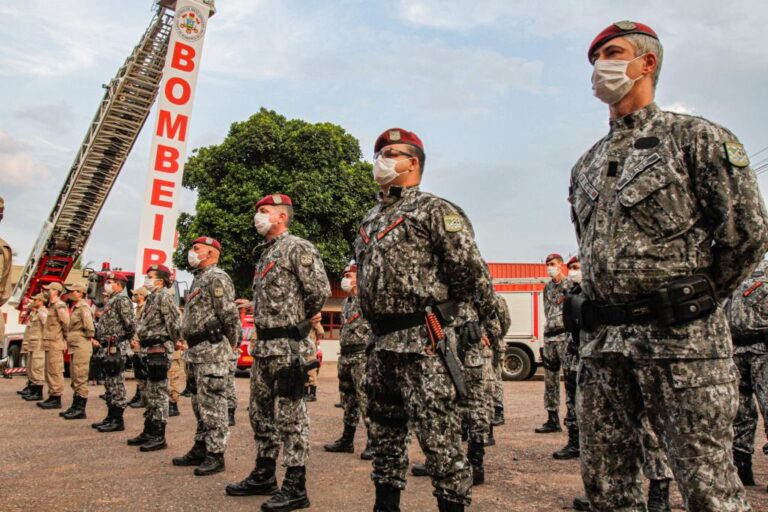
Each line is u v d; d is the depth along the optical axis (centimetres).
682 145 224
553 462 593
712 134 219
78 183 1595
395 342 304
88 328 863
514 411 991
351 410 648
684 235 221
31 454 609
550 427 773
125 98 1520
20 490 471
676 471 214
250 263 1961
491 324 685
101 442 677
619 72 237
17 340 1586
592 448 236
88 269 1644
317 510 426
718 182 215
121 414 756
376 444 318
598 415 235
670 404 213
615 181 234
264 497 457
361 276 323
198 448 566
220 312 538
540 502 450
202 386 534
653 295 218
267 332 450
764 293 480
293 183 1925
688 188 222
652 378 218
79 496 455
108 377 754
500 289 1595
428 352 298
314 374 1111
